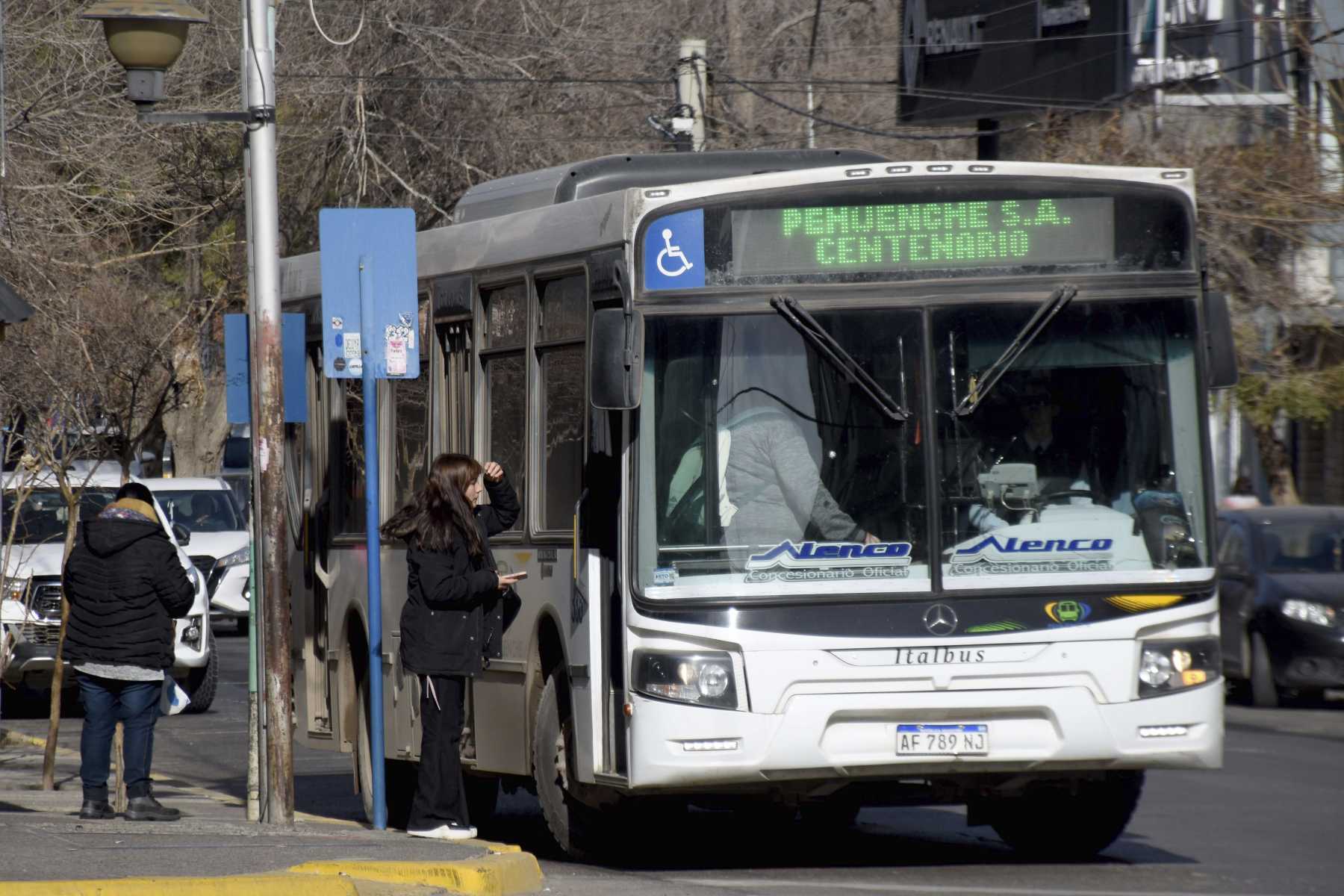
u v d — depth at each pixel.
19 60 83.00
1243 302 99.44
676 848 42.53
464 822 39.31
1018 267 35.94
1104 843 39.53
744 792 35.25
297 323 44.84
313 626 52.41
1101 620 35.12
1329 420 111.69
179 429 162.38
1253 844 41.94
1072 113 112.75
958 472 35.16
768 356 35.16
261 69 40.84
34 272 73.44
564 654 37.62
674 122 106.31
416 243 43.09
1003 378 35.50
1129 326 36.06
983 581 34.94
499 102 132.25
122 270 101.62
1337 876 37.19
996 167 36.00
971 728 34.78
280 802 41.31
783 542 34.69
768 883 35.66
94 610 42.62
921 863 39.66
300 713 53.66
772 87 166.25
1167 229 36.44
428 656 38.69
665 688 34.31
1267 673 73.94
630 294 34.84
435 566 38.59
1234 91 104.44
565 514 38.28
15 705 88.38
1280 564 75.50
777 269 35.34
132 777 42.78
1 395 63.91
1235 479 120.50
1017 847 41.00
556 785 38.53
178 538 82.06
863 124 172.88
